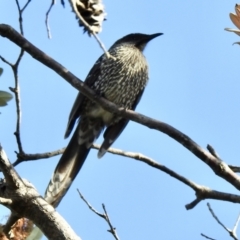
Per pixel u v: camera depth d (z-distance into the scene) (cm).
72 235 687
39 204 696
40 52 667
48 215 693
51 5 602
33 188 714
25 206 694
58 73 694
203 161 657
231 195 675
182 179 721
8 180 693
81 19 561
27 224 704
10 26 649
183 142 658
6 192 701
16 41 654
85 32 715
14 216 697
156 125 677
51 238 686
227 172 654
